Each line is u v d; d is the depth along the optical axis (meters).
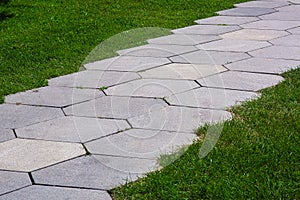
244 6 6.79
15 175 2.68
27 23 5.77
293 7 6.71
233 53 4.69
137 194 2.46
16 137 3.12
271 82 3.92
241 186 2.47
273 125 3.12
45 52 4.71
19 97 3.75
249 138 2.96
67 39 5.11
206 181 2.53
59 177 2.66
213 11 6.46
